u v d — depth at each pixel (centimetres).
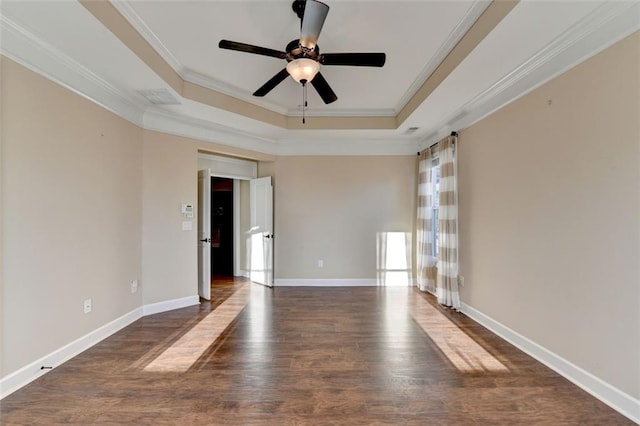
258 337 324
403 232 552
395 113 470
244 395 220
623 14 191
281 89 392
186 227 431
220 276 637
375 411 203
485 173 352
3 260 220
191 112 398
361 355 282
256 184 573
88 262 299
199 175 479
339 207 554
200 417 197
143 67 279
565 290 244
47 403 210
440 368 259
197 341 313
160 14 246
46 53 244
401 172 553
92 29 222
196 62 324
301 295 491
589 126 221
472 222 379
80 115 288
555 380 239
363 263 555
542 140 266
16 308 229
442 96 341
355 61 246
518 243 298
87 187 297
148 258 391
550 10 198
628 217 196
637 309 191
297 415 199
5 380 221
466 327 351
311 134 505
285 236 555
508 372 252
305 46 229
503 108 320
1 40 215
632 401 194
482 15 234
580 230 230
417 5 234
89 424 190
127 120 357
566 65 239
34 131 242
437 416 198
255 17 250
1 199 219
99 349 293
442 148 438
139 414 200
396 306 432
